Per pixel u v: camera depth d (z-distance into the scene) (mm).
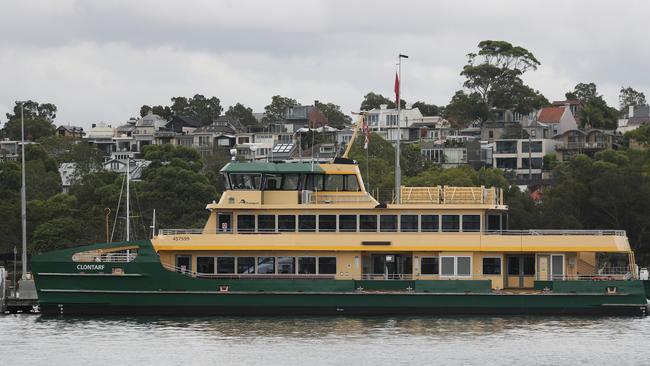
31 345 106250
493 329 112688
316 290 117062
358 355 101812
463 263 118688
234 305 117188
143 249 117375
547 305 117500
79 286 117250
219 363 99062
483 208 118562
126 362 99562
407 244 118250
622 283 117688
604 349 104438
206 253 119125
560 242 118438
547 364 99188
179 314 117812
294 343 106312
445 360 100125
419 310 117375
